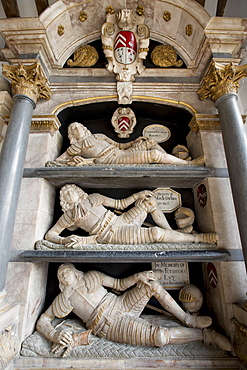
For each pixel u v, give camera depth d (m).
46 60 2.65
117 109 2.93
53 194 2.67
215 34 2.43
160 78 2.77
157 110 2.95
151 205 2.40
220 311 2.10
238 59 2.43
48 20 2.44
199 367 1.79
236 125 2.20
